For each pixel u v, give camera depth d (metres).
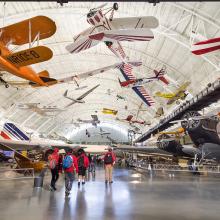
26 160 16.98
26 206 6.19
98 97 48.69
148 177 14.70
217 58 19.34
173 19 18.94
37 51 9.22
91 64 32.19
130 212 5.50
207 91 18.78
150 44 23.75
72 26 22.88
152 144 23.59
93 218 4.97
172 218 4.99
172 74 27.61
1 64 9.96
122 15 20.02
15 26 9.30
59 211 5.61
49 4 18.86
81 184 11.02
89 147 25.70
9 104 34.91
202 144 12.91
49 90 38.62
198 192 8.51
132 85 23.12
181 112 24.28
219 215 5.27
